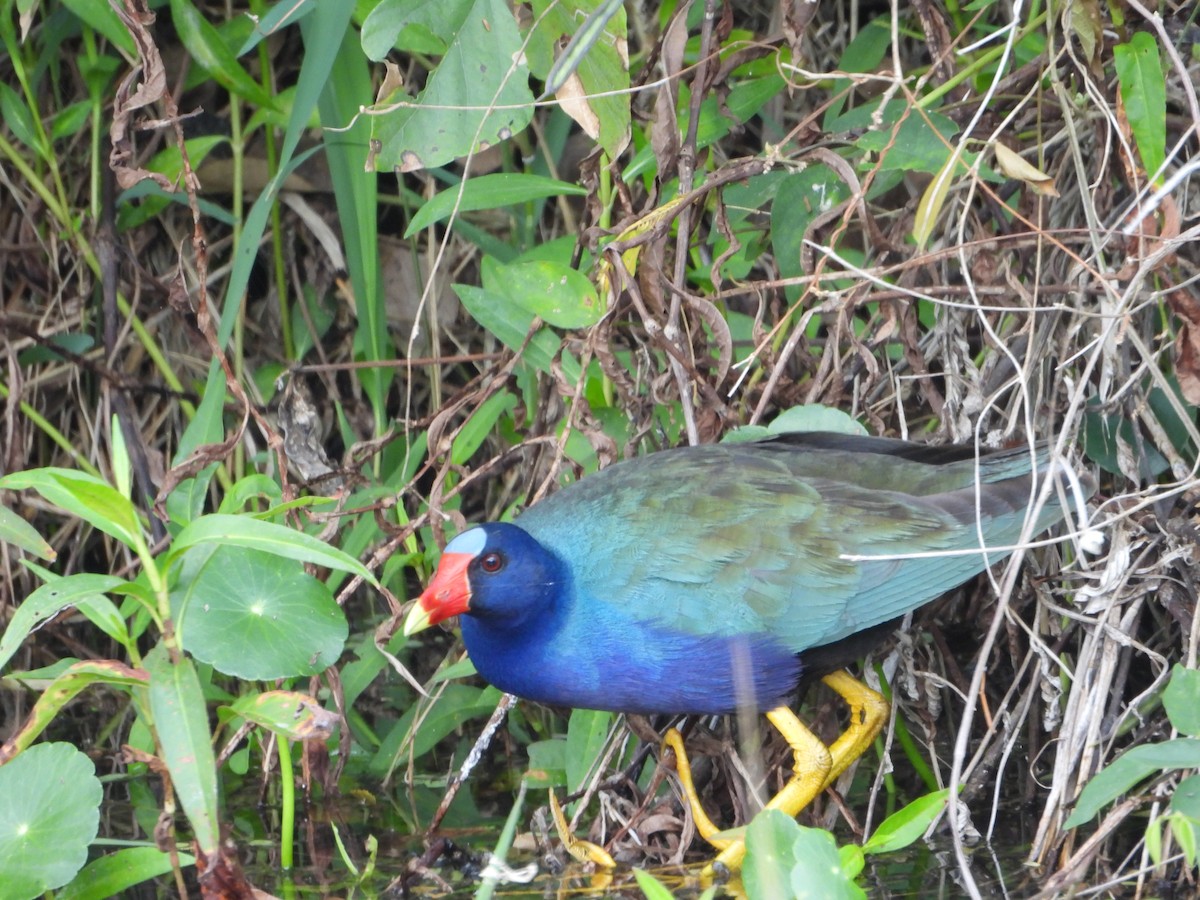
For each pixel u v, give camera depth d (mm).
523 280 7938
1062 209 8680
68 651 10406
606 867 7309
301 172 11242
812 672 7559
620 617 7246
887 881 7043
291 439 8719
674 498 7391
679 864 7340
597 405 8680
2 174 11047
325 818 8070
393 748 8719
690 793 7406
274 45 11719
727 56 8695
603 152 8555
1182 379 7582
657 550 7266
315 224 11234
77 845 6285
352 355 11367
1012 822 7844
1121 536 7672
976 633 9180
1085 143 8648
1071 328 7988
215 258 11547
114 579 6059
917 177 9305
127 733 9258
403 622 8281
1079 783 7445
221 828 6324
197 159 10312
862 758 8695
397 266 11305
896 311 8258
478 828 7887
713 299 8164
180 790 5746
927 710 8211
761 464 7543
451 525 9125
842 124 8500
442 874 7301
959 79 7961
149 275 10570
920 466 7734
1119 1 7648
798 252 8492
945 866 7238
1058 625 8211
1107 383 8102
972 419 8383
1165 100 7676
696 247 9414
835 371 8320
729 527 7266
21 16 8938
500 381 8508
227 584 7035
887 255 8406
